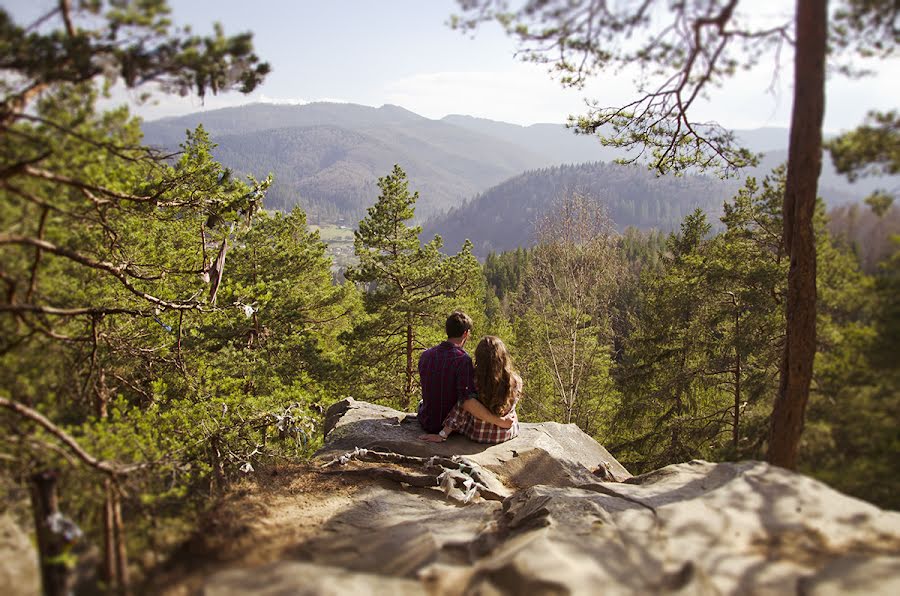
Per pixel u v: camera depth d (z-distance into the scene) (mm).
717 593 2355
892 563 2383
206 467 4742
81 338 4336
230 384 7426
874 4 2844
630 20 3350
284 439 6891
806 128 3248
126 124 3588
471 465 4824
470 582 2732
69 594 2623
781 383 3559
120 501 3434
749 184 9352
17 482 3232
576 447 6090
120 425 4074
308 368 16078
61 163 3268
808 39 3143
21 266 3496
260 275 18234
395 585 2693
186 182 5520
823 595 2240
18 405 3098
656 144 5574
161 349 6348
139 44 3025
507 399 5316
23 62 2795
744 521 2945
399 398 18438
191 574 2840
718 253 12516
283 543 3268
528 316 29000
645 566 2621
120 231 5359
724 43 3383
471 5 3402
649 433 17875
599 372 23703
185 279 6984
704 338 15492
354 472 4711
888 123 2836
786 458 3512
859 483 3137
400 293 17344
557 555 2707
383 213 17281
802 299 3383
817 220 3434
